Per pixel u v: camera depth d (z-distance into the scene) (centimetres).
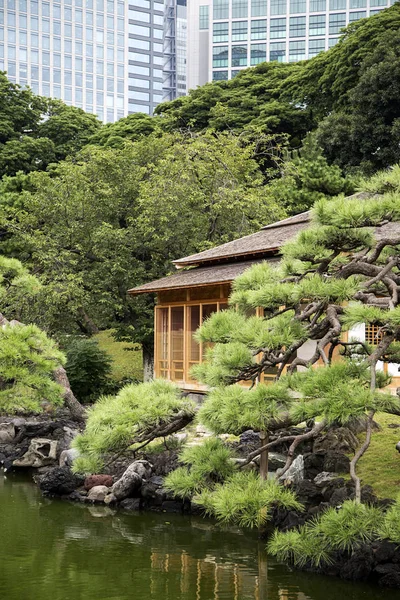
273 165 5084
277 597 1105
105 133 5988
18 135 6081
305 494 1416
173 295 2681
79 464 1276
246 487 988
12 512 1622
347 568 1191
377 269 1125
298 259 1129
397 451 1530
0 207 3853
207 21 11938
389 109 4375
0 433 2339
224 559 1292
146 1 13525
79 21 11938
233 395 988
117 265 3114
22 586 1152
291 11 11525
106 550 1343
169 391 1245
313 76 5388
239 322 1105
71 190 3419
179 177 3331
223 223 3316
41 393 1955
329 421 926
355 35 5053
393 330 995
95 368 2953
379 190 1095
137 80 13488
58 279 3134
